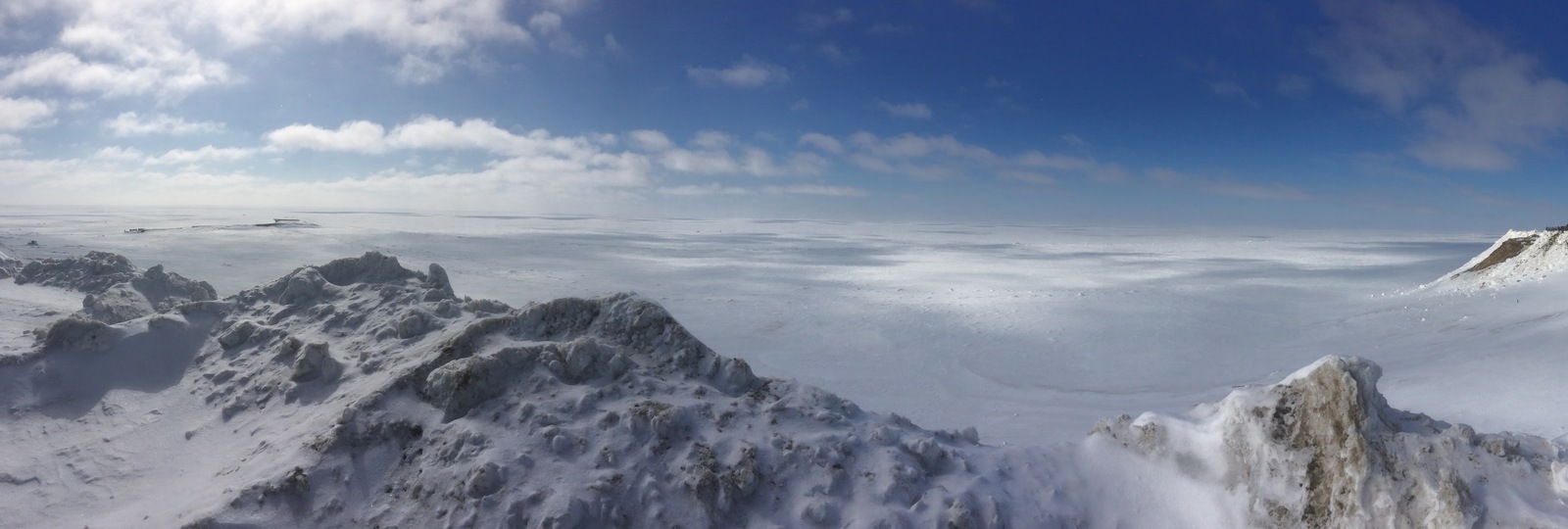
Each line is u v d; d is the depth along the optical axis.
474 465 5.19
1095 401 15.81
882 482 5.33
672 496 5.16
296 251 55.44
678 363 6.92
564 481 5.12
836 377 18.36
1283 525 4.96
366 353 7.38
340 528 4.96
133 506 5.36
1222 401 5.75
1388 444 4.92
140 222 103.62
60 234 66.81
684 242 98.69
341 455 5.43
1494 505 4.52
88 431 6.53
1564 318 17.73
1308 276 48.88
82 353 7.34
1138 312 30.72
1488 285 26.81
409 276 9.86
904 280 47.41
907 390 17.05
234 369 7.57
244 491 4.92
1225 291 39.12
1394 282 42.12
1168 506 5.35
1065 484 5.55
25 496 5.52
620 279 45.25
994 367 19.59
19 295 13.06
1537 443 5.05
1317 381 5.20
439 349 6.80
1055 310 31.42
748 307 32.41
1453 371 14.64
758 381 6.94
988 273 53.84
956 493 5.23
